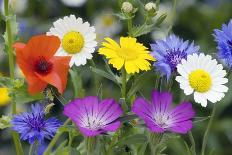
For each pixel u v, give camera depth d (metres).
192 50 0.78
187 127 0.72
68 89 1.14
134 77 0.79
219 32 0.78
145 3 0.84
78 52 0.80
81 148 0.82
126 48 0.76
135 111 0.71
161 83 0.76
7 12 0.81
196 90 0.75
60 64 0.75
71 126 0.73
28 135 0.76
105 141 0.76
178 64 0.75
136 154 0.80
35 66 0.75
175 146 1.06
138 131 0.79
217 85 0.75
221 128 1.22
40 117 0.77
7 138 1.26
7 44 0.82
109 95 1.15
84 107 0.72
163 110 0.73
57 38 0.75
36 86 0.74
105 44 0.76
